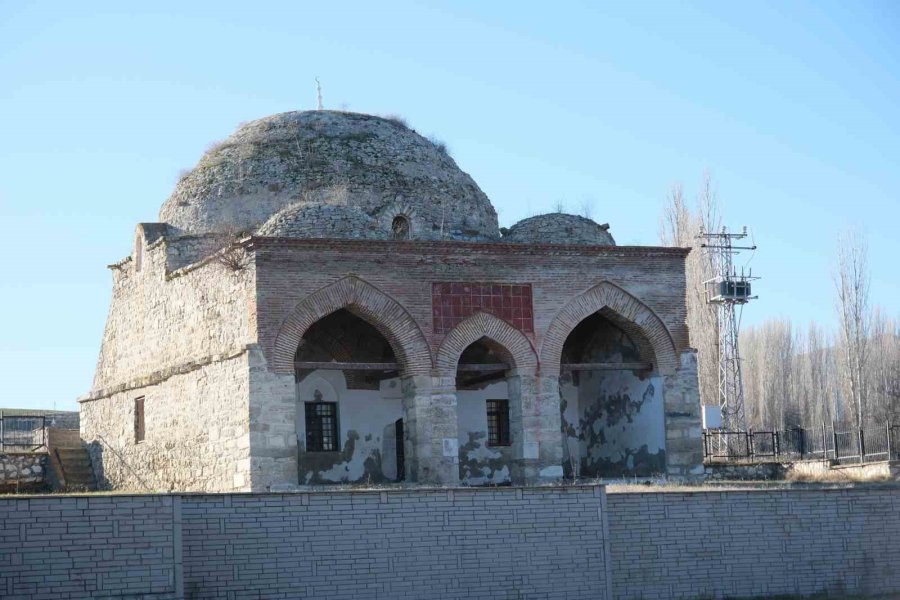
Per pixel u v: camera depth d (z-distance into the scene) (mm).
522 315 32781
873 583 20719
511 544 18391
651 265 34344
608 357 36469
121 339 39500
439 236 36875
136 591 15586
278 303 30359
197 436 32562
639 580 19359
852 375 63344
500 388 36125
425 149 38438
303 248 30750
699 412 34344
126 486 37250
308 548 17188
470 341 32156
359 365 31359
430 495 18016
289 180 36344
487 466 35625
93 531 15500
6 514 15133
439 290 32031
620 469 35875
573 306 33375
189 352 34094
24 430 45125
